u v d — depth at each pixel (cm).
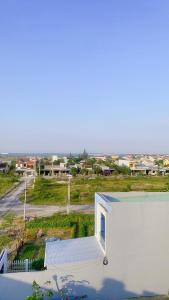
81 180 9456
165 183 8456
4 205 5662
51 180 9738
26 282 1555
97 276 1573
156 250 1598
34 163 13750
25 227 3662
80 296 1559
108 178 10181
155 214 1599
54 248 1772
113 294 1575
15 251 2709
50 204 5766
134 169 13288
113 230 1580
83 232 3372
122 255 1584
